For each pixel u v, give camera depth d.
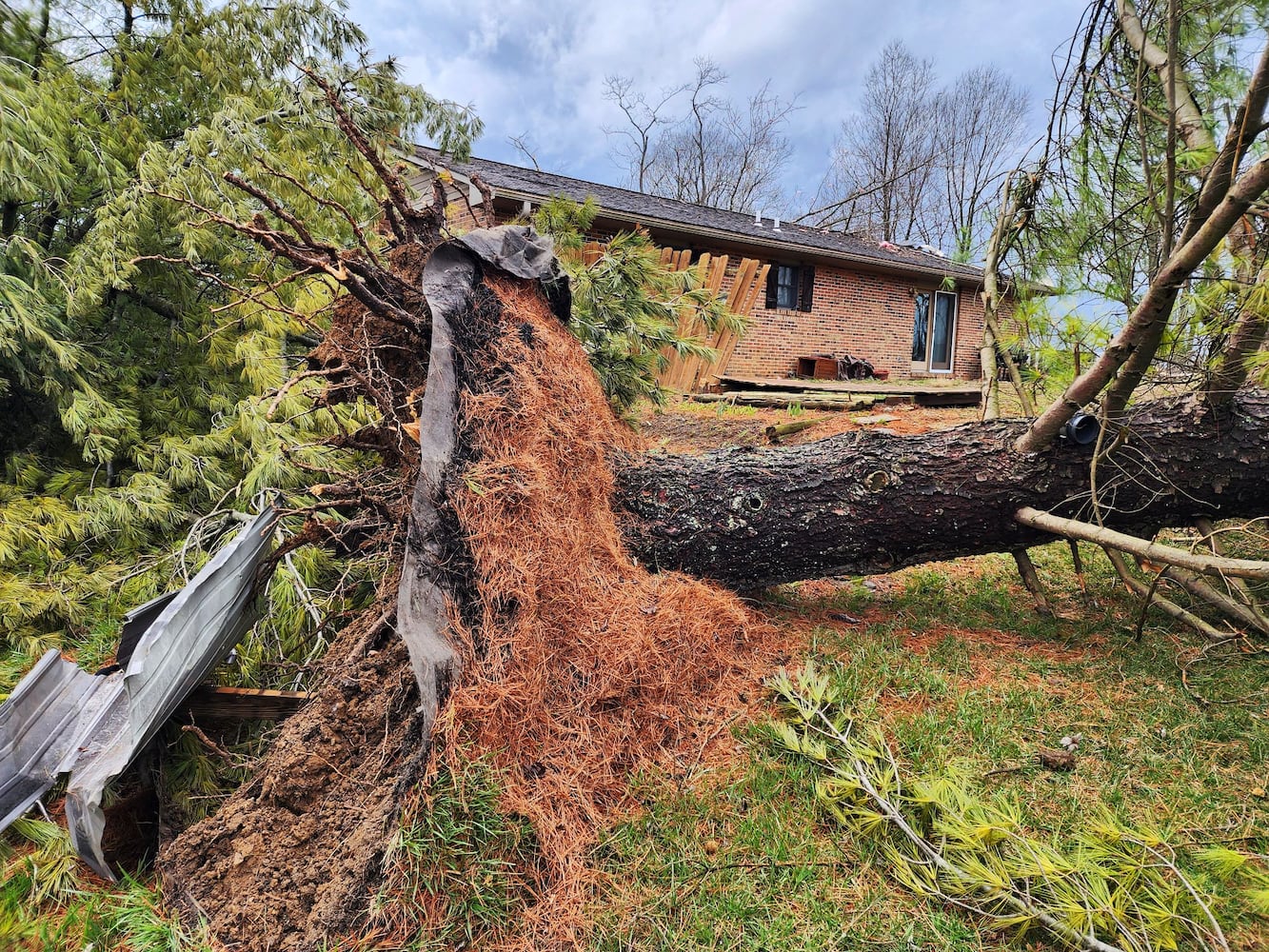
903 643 3.21
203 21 4.80
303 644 3.19
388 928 1.79
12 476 3.98
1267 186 2.22
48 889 2.15
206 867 2.11
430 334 2.61
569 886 1.90
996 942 1.71
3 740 2.19
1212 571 2.50
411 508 2.11
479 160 10.45
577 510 2.64
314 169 4.62
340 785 2.17
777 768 2.32
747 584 3.42
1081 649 3.16
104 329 4.54
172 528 3.87
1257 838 1.91
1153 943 1.61
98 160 4.18
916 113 30.53
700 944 1.75
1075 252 3.78
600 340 4.21
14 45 4.19
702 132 30.20
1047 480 3.24
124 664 2.50
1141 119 3.05
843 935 1.74
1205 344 3.14
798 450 3.54
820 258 12.41
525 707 2.11
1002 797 2.07
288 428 3.86
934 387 9.99
